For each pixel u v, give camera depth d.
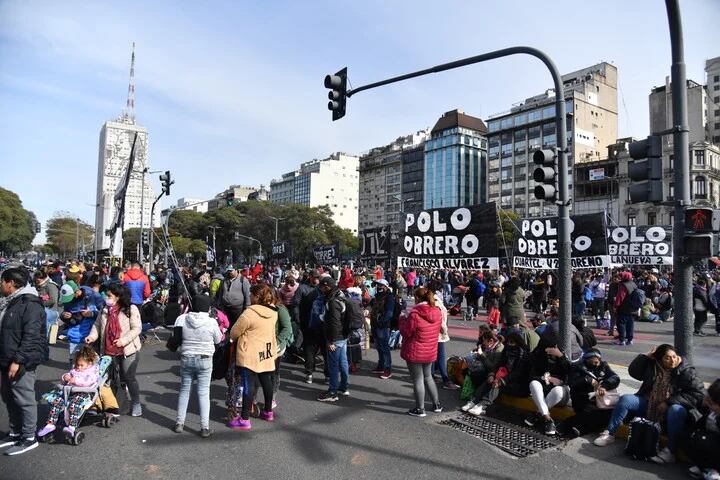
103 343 5.92
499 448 5.32
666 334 14.15
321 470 4.63
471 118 114.12
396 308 10.66
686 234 5.80
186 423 5.84
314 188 158.38
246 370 5.70
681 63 6.06
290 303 9.75
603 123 90.69
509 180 96.00
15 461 4.65
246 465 4.70
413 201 120.81
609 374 5.88
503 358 6.73
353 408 6.67
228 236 90.75
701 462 4.62
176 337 5.91
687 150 6.06
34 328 4.86
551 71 7.09
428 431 5.80
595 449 5.32
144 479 4.35
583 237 14.37
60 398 5.20
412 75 8.93
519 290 9.66
